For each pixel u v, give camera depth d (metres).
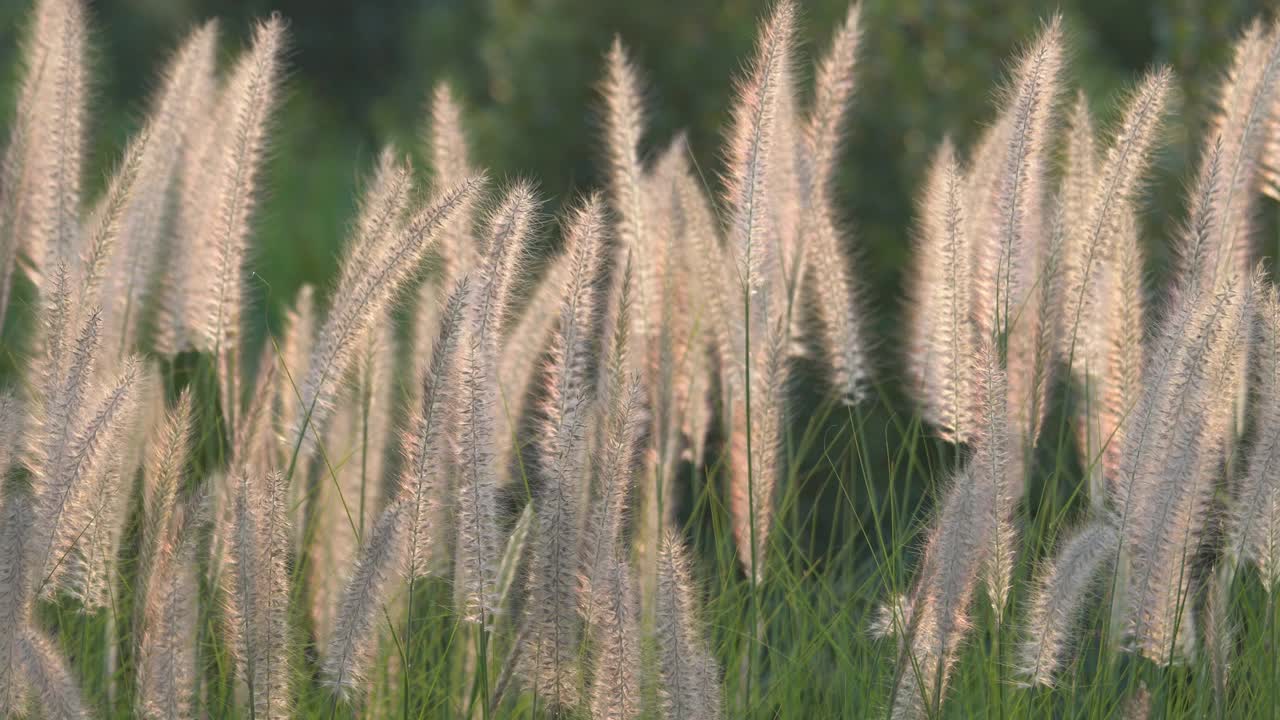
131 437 4.67
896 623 4.29
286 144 18.73
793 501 5.54
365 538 4.38
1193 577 4.76
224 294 5.30
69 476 4.00
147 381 5.00
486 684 3.96
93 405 4.14
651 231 5.39
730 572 5.12
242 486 3.88
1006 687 4.53
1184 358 4.28
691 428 5.55
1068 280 5.13
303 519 4.98
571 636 3.92
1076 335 5.17
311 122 22.38
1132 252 5.10
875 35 11.73
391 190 4.79
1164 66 5.16
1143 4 13.24
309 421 4.68
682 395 5.51
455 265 5.10
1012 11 11.57
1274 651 4.50
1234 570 4.64
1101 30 13.46
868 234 11.31
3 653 3.71
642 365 5.29
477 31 19.78
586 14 13.30
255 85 5.36
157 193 5.60
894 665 4.35
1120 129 5.12
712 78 12.73
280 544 3.90
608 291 5.22
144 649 4.00
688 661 3.81
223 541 4.26
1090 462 5.06
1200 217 5.07
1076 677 4.59
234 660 4.14
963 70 11.61
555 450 3.91
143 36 25.95
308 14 28.97
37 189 5.50
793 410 5.91
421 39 21.25
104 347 5.24
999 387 4.17
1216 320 4.28
